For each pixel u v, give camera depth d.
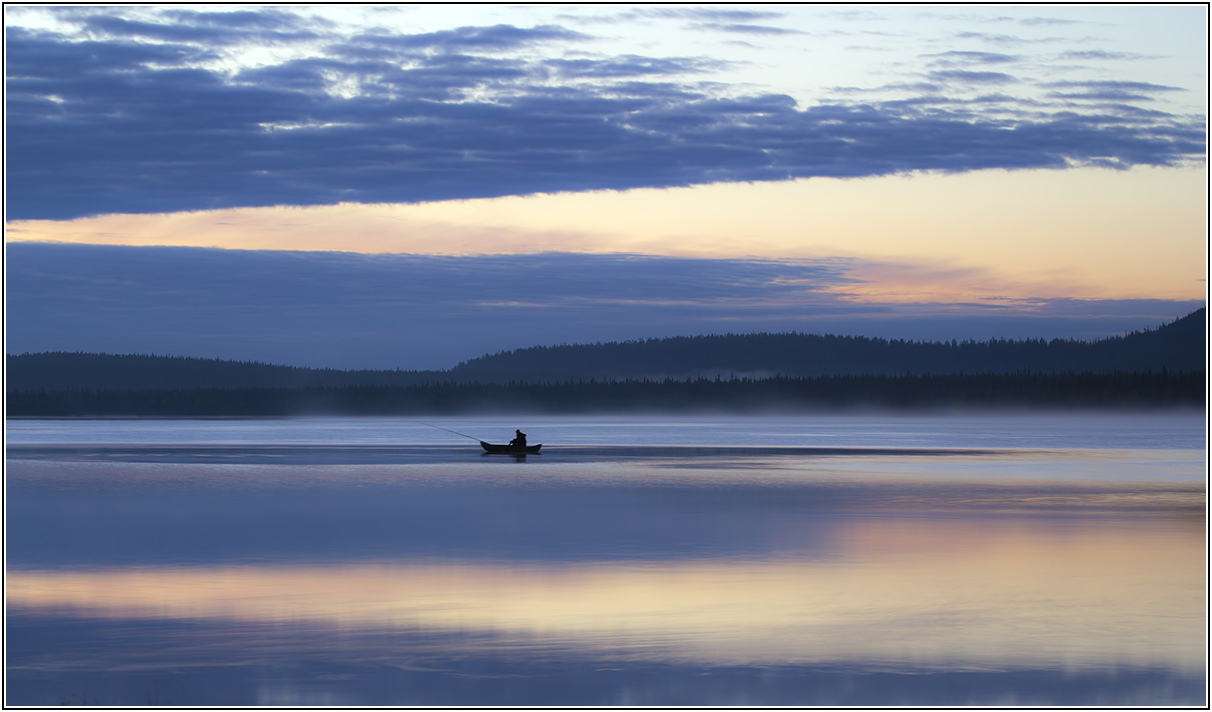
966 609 17.55
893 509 33.12
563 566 21.89
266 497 37.41
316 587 19.53
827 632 15.99
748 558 22.89
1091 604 17.94
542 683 13.60
